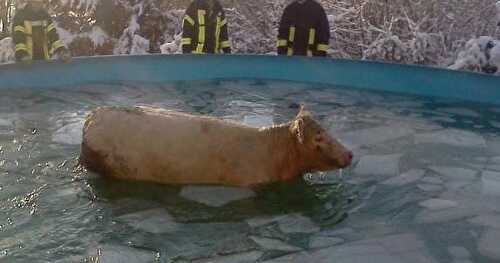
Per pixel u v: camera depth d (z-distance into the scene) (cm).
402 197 398
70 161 441
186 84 736
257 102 650
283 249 322
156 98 654
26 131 516
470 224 358
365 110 632
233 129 407
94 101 629
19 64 672
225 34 859
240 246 324
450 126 578
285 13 834
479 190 414
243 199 382
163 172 397
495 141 531
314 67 768
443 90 706
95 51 1097
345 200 390
